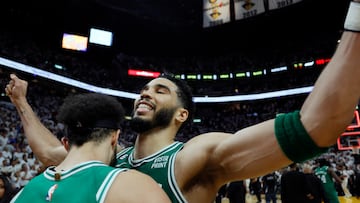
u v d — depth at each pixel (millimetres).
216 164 1242
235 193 7535
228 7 19297
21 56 19250
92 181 892
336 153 17312
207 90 28266
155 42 27375
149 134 1493
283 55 27375
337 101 840
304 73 25750
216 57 29422
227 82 28344
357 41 826
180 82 1641
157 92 1562
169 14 25281
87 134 1048
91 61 24453
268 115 25625
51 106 18531
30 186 992
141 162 1400
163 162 1321
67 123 1074
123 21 24766
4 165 8469
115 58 25938
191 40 27328
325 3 21047
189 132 24219
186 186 1266
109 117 1092
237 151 1140
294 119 957
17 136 11648
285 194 4652
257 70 27250
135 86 26281
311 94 940
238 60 28609
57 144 1897
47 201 901
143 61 28297
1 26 20188
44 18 21406
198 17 25344
